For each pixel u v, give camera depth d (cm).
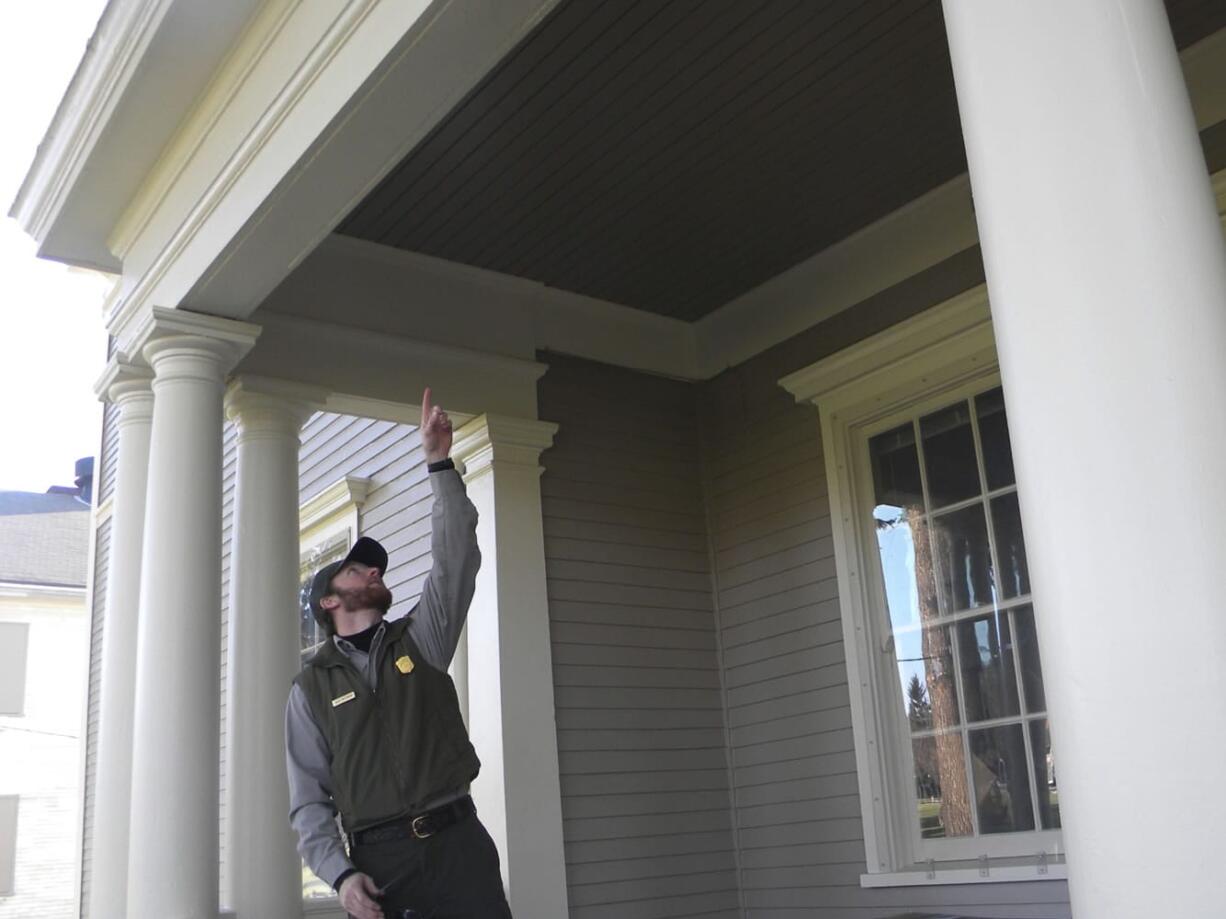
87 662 1057
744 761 557
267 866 439
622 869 516
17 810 2152
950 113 449
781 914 529
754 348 580
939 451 499
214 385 425
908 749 495
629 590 556
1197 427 147
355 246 509
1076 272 158
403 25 304
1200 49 421
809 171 480
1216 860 136
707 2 379
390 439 635
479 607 521
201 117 410
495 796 496
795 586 544
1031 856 443
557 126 439
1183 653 142
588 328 579
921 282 509
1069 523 153
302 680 281
